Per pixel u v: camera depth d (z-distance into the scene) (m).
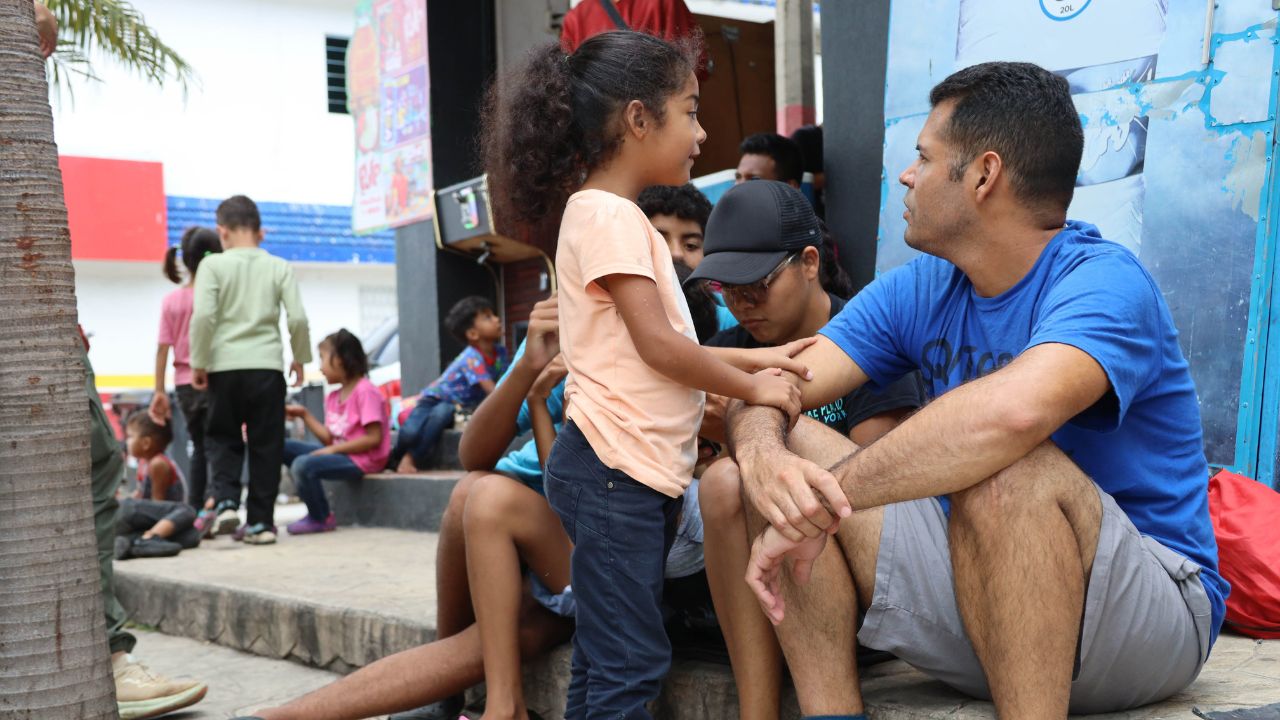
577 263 2.21
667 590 2.56
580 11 5.39
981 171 1.96
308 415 6.85
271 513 5.80
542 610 2.74
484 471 2.82
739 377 2.13
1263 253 3.08
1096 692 1.90
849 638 2.04
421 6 7.76
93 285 17.05
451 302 7.87
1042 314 1.91
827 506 1.87
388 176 8.28
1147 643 1.85
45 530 2.16
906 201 2.10
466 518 2.55
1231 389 3.13
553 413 2.78
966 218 1.99
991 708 2.01
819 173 5.07
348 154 17.95
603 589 2.19
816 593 2.01
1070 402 1.75
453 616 2.82
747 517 2.11
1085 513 1.79
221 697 3.47
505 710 2.48
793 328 2.58
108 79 16.44
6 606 2.13
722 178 4.98
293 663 3.87
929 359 2.21
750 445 2.03
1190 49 3.22
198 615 4.38
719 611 2.24
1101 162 3.43
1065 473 1.78
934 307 2.20
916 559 1.97
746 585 2.17
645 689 2.20
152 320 17.36
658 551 2.22
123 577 4.88
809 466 1.88
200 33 16.98
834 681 2.02
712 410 2.50
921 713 2.01
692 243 3.09
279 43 17.45
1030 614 1.74
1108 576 1.79
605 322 2.20
